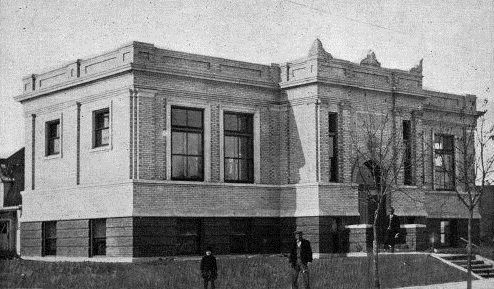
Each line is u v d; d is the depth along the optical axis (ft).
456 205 130.11
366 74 110.52
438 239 126.52
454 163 129.90
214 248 101.60
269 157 108.27
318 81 103.55
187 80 100.89
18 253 125.90
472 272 98.84
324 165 104.17
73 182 105.50
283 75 109.09
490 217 146.61
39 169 113.19
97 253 101.30
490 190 147.13
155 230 96.12
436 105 127.85
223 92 104.17
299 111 106.73
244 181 106.52
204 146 102.47
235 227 104.58
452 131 130.72
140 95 96.48
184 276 81.97
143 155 96.37
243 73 106.22
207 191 101.45
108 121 101.60
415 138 116.26
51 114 111.14
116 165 98.12
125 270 84.69
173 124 100.22
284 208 107.45
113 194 97.66
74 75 106.01
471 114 132.05
